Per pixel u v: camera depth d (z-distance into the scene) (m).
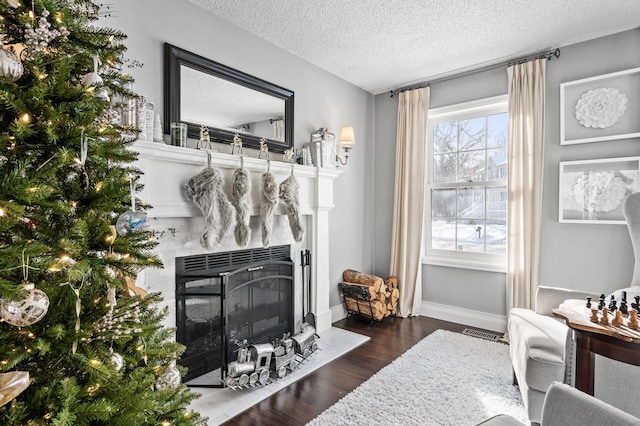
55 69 0.88
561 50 2.92
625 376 1.61
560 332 1.90
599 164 2.73
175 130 2.10
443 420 1.86
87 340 0.89
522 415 1.90
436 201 3.76
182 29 2.23
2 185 0.73
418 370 2.43
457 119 3.59
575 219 2.83
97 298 0.97
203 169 2.22
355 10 2.38
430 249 3.79
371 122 4.04
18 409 0.74
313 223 3.15
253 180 2.57
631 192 2.60
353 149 3.78
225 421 1.88
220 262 2.42
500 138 3.33
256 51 2.72
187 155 2.10
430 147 3.79
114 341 1.04
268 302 2.74
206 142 2.31
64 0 0.97
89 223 0.92
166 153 1.99
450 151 3.66
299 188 2.87
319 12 2.40
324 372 2.44
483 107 3.38
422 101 3.65
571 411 0.92
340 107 3.59
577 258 2.85
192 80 2.29
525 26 2.59
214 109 2.42
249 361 2.23
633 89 2.62
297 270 3.04
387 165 3.98
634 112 2.61
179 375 1.25
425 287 3.75
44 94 0.82
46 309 0.73
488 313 3.34
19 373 0.70
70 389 0.80
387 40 2.80
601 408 0.88
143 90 2.04
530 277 2.98
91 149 0.95
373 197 4.07
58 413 0.76
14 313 0.69
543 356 1.70
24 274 0.73
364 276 3.52
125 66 1.94
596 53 2.77
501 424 1.14
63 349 0.84
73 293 0.89
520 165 3.03
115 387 0.93
